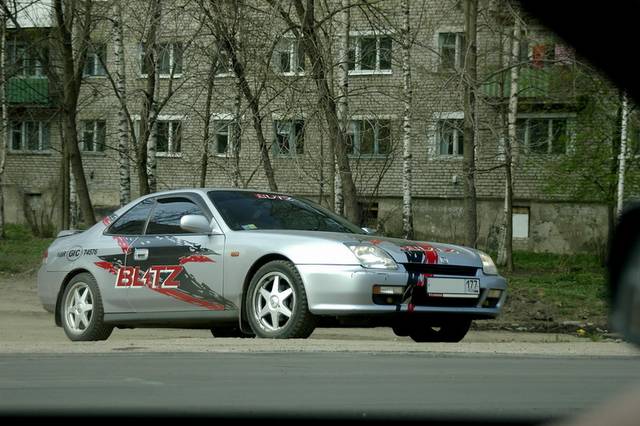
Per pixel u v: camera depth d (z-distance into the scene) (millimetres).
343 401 6613
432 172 50438
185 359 9703
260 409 6227
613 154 38594
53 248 15305
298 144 25703
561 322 22141
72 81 32062
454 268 12734
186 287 13258
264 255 12461
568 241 48062
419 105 34312
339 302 11789
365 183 39656
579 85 32719
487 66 35031
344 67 29484
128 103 34469
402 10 32469
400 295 12070
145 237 13984
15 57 34375
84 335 14336
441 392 7152
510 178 38750
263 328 12344
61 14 30359
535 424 5637
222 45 25000
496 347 11234
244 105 25797
